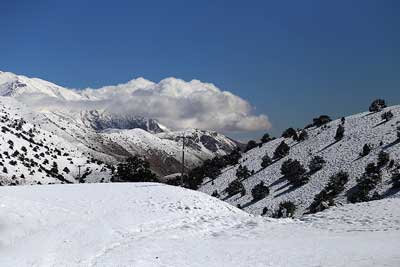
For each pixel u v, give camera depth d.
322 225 33.97
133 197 40.06
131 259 21.92
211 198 42.00
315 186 137.75
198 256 23.23
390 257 21.72
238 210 40.94
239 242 28.06
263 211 130.12
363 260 21.27
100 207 35.69
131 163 107.31
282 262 21.52
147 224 31.86
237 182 158.88
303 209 123.31
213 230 32.97
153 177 109.00
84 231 27.28
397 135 148.00
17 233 25.56
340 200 119.44
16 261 20.09
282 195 140.88
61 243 24.08
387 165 129.75
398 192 109.38
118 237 27.64
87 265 20.75
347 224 33.59
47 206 33.00
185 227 32.56
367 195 113.12
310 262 21.34
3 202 30.81
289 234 31.02
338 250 24.03
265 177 164.00
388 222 32.97
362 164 140.25
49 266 19.98
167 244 26.62
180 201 38.91
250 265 21.09
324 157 160.38
